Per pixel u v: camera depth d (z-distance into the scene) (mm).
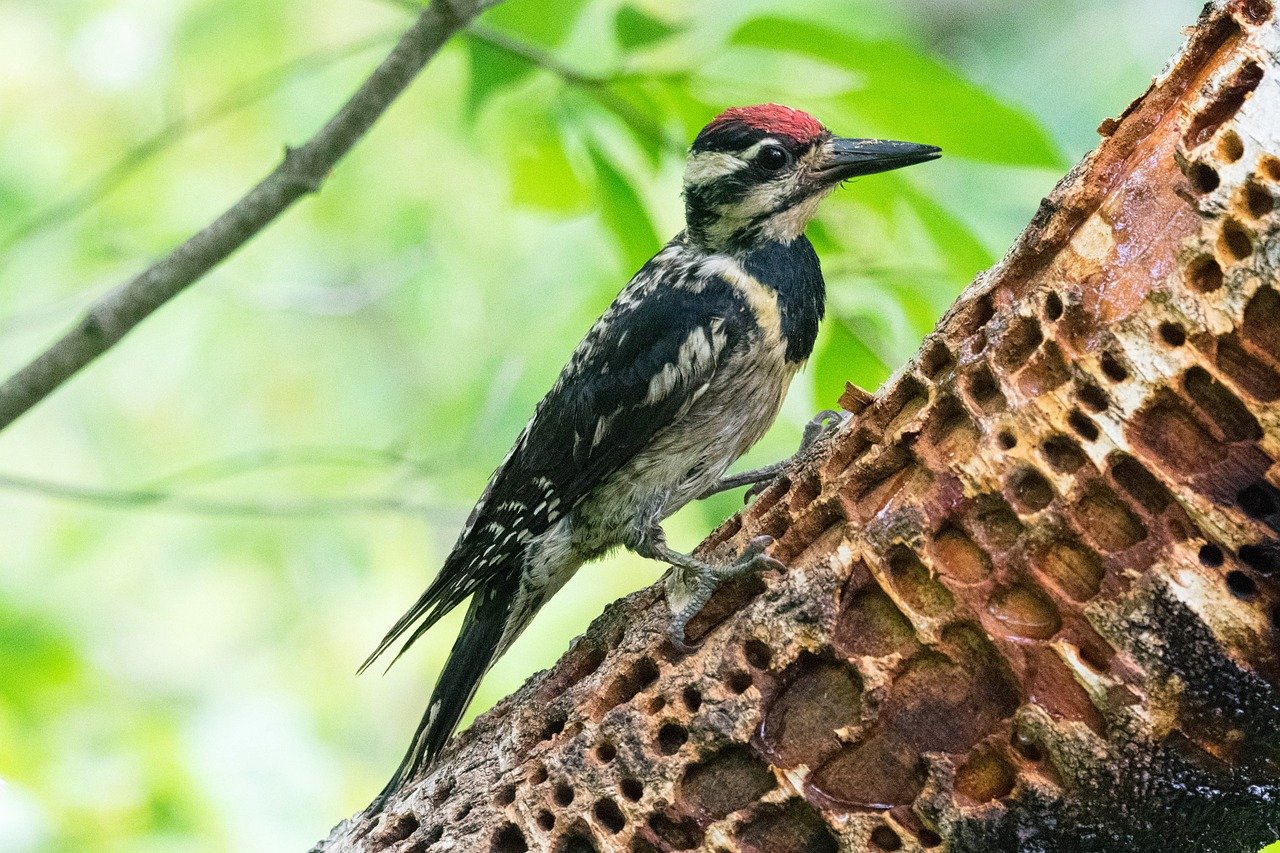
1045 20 17250
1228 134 5383
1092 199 5723
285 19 14945
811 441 7887
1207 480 5324
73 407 16547
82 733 11781
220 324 16406
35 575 15266
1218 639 5246
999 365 5680
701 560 6359
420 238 14469
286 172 8266
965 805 5441
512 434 13789
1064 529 5441
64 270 14742
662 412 8742
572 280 13719
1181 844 5461
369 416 15836
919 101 8555
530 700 6574
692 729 5820
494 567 8633
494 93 9453
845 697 5723
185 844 11734
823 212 9789
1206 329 5344
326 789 13633
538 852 6055
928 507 5660
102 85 15188
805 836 5711
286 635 15828
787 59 10078
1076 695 5379
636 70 8969
